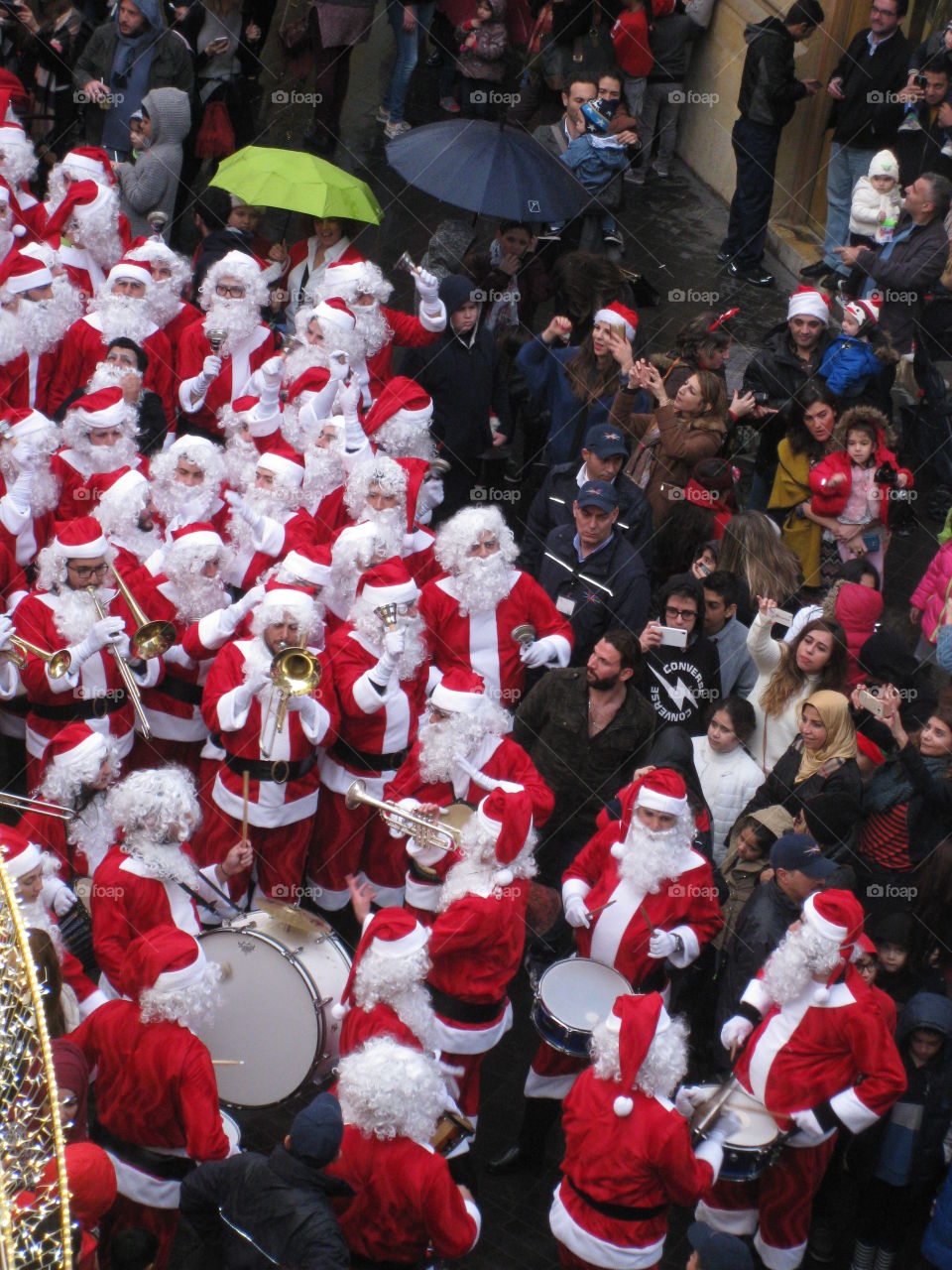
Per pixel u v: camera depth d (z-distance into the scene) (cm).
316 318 3216
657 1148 1859
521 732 2659
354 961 2102
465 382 3369
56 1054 1788
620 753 2553
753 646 2694
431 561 2880
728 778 2547
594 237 4191
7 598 2752
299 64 4722
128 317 3300
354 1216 1814
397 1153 1792
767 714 2645
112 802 2067
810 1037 2023
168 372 3406
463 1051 2202
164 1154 1919
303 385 3120
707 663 2670
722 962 2459
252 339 3381
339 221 3647
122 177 4059
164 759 2684
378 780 2556
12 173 3744
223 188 3597
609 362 3272
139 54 4166
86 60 4247
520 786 2234
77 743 2256
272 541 2788
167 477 2803
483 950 2169
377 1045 1831
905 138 4159
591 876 2319
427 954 2106
